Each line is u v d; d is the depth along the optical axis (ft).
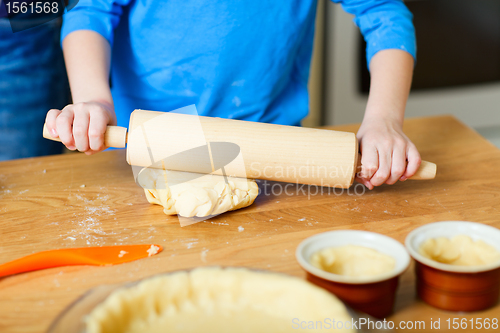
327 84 7.09
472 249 1.62
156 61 3.22
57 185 2.75
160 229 2.22
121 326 1.38
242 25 3.06
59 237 2.15
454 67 6.67
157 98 3.36
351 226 2.22
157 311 1.46
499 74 6.77
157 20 3.10
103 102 2.59
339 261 1.60
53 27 4.38
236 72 3.22
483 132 7.18
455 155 3.09
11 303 1.67
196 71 3.19
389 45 3.01
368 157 2.39
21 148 4.49
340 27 6.70
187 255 1.98
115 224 2.28
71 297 1.70
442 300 1.53
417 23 6.36
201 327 1.40
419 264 1.57
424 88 6.77
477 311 1.53
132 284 1.50
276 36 3.17
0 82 4.18
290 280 1.45
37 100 4.43
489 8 6.35
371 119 2.66
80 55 2.82
